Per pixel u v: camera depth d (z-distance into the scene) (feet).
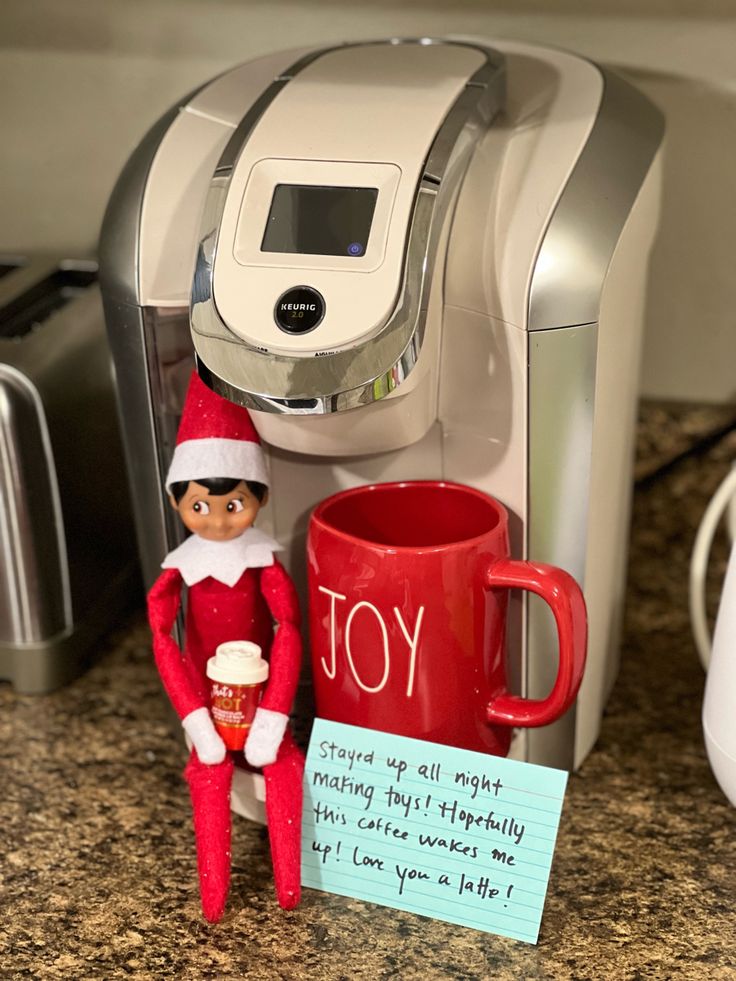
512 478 1.86
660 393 2.76
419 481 1.95
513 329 1.74
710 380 2.72
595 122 1.86
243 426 1.83
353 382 1.63
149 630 2.68
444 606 1.76
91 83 2.76
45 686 2.44
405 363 1.64
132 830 2.06
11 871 1.97
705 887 1.90
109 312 1.92
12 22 2.71
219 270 1.70
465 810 1.79
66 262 2.81
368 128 1.75
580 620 1.77
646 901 1.88
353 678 1.84
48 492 2.32
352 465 1.98
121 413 2.01
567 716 2.05
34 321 2.63
